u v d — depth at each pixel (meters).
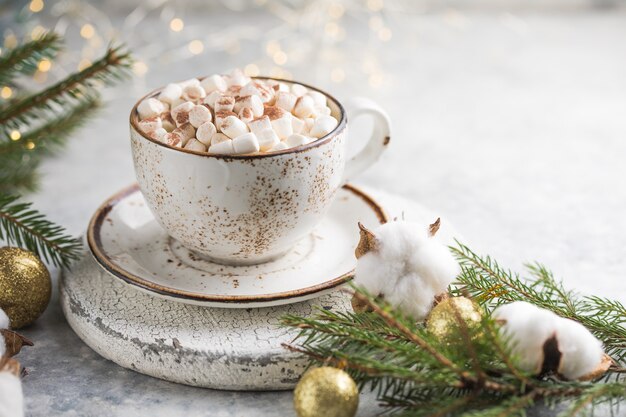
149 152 0.48
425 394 0.44
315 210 0.50
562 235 0.64
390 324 0.43
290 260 0.53
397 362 0.45
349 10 1.28
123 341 0.47
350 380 0.42
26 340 0.47
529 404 0.42
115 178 0.72
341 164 0.50
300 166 0.48
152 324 0.48
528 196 0.71
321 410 0.41
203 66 1.04
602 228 0.65
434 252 0.45
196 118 0.48
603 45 1.14
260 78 0.55
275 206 0.48
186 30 1.16
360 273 0.45
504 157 0.79
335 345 0.45
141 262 0.53
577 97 0.96
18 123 0.58
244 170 0.47
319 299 0.50
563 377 0.43
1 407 0.41
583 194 0.72
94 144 0.79
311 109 0.50
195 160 0.47
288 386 0.46
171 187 0.48
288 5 1.26
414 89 0.99
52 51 0.59
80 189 0.70
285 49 1.12
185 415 0.45
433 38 1.18
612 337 0.47
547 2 1.29
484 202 0.70
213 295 0.47
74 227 0.63
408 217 0.59
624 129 0.86
